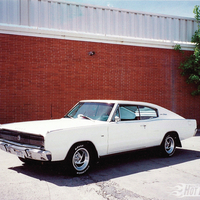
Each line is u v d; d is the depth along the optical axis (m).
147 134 5.93
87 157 4.88
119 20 10.94
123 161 6.07
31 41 9.62
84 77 10.40
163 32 11.80
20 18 9.50
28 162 5.55
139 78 11.35
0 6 9.26
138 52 11.32
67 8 10.11
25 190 3.98
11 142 4.91
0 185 4.20
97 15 10.55
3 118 9.27
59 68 10.02
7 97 9.32
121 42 10.98
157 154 6.86
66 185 4.23
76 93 10.27
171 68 12.00
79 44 10.30
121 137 5.38
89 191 3.97
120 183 4.40
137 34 11.27
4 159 6.00
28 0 9.60
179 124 6.76
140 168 5.43
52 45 9.91
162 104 11.80
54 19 9.93
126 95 11.11
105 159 6.24
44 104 9.79
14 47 9.41
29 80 9.59
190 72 12.12
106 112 5.50
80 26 10.30
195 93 12.12
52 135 4.30
